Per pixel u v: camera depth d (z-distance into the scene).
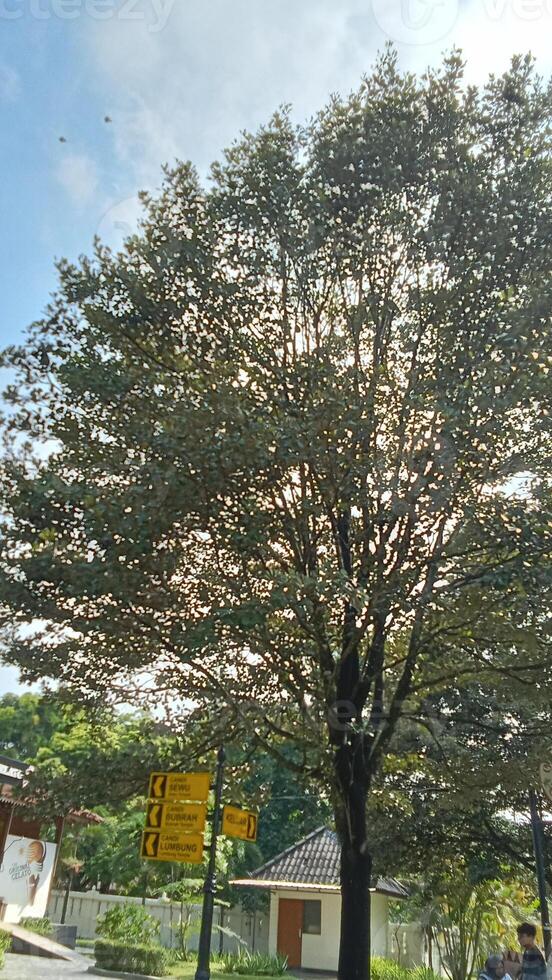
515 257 8.72
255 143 9.46
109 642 8.27
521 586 7.19
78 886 26.19
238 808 10.48
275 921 22.39
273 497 8.09
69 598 7.61
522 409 8.07
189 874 20.83
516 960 10.17
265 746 9.23
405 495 7.77
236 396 7.94
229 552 8.06
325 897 22.16
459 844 14.21
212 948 22.84
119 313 8.90
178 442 7.10
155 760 9.02
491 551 7.86
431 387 8.03
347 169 9.05
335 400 7.48
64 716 9.56
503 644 8.51
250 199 9.13
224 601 7.64
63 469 8.10
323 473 7.74
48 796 8.70
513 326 7.79
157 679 8.65
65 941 16.66
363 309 9.02
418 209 9.13
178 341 8.96
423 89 9.41
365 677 9.08
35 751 32.78
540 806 12.88
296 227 9.03
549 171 8.98
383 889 22.06
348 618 8.48
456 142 9.19
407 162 9.00
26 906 16.33
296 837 29.06
